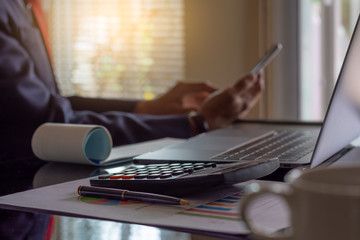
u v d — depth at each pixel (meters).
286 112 2.54
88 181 0.70
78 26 3.06
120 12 2.96
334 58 2.65
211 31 2.62
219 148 0.84
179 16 2.85
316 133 0.98
